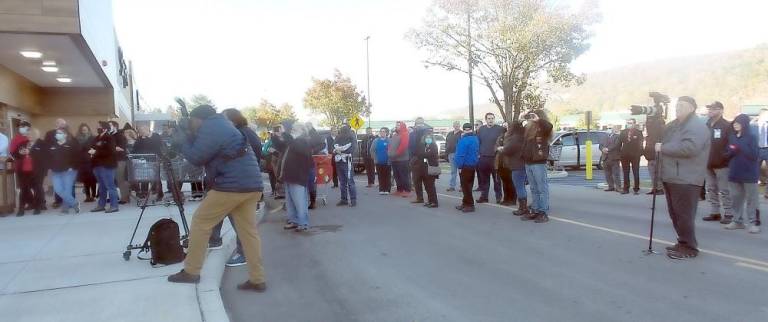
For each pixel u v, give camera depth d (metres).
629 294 4.85
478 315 4.43
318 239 7.56
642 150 11.84
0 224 8.38
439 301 4.79
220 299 4.59
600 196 11.73
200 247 4.98
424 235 7.66
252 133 7.00
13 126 14.46
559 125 60.88
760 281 5.15
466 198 9.71
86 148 11.22
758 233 7.33
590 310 4.48
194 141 4.86
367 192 13.73
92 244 6.76
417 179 10.85
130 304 4.45
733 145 7.40
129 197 10.94
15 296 4.68
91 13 11.30
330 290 5.19
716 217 8.32
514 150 8.98
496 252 6.54
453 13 24.20
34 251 6.41
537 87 25.86
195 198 11.18
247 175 4.88
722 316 4.27
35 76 14.98
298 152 7.99
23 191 9.39
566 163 20.89
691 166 5.88
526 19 23.44
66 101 18.17
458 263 6.07
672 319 4.23
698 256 6.09
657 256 6.14
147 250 5.93
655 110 10.30
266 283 5.45
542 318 4.32
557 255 6.31
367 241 7.34
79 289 4.86
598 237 7.24
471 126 9.80
